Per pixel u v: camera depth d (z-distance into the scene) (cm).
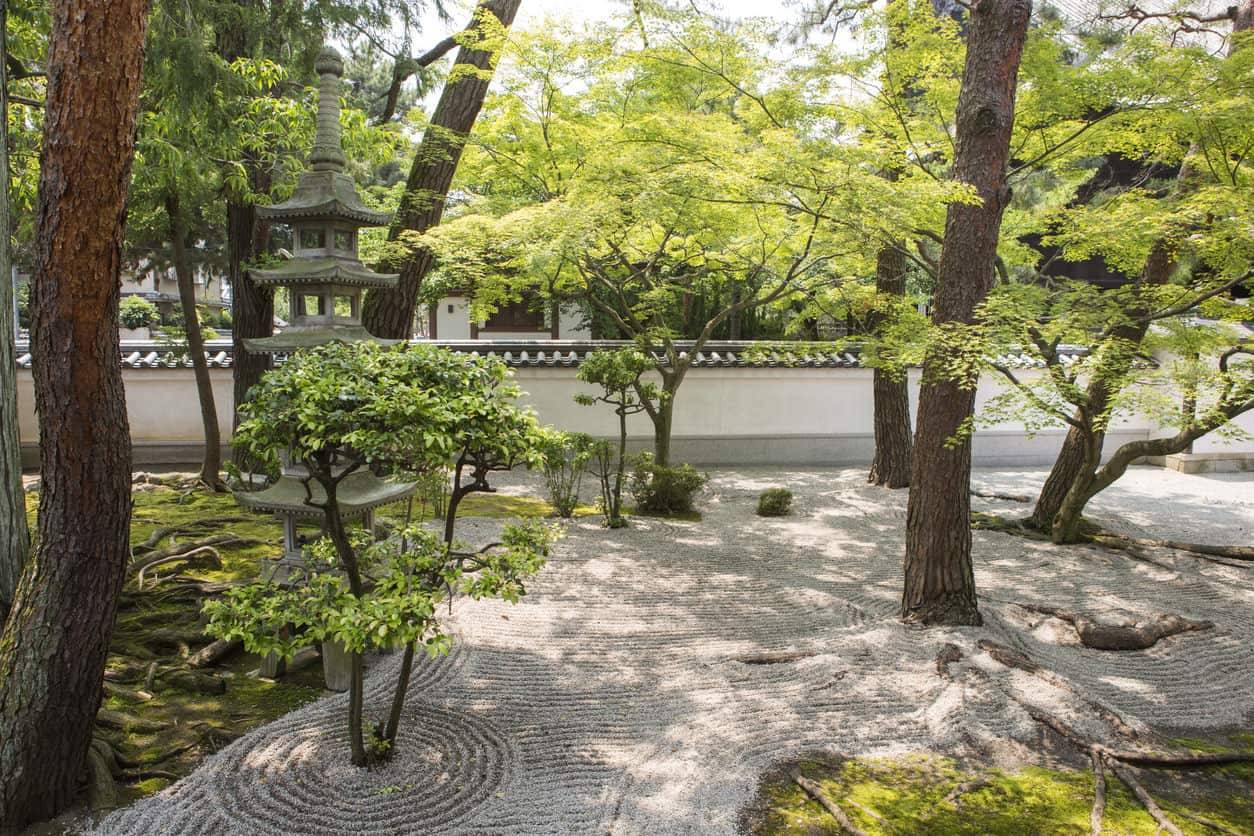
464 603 672
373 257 973
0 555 463
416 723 469
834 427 1504
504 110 984
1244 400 671
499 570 405
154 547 778
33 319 348
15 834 357
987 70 609
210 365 1291
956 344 588
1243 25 873
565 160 984
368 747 432
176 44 683
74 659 364
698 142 734
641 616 668
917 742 463
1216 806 414
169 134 764
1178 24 940
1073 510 923
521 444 388
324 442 364
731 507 1120
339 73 630
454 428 370
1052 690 514
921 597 641
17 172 772
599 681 538
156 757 431
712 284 1520
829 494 1210
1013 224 977
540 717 484
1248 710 526
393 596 366
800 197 696
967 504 635
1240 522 1069
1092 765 442
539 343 1435
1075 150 814
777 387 1477
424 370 402
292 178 959
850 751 452
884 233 773
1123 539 932
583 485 1227
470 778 413
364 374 392
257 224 1034
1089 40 813
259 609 375
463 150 996
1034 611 682
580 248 816
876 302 1015
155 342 1347
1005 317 622
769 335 1845
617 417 1428
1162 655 607
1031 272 1274
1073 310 688
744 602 710
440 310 1984
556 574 769
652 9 762
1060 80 750
